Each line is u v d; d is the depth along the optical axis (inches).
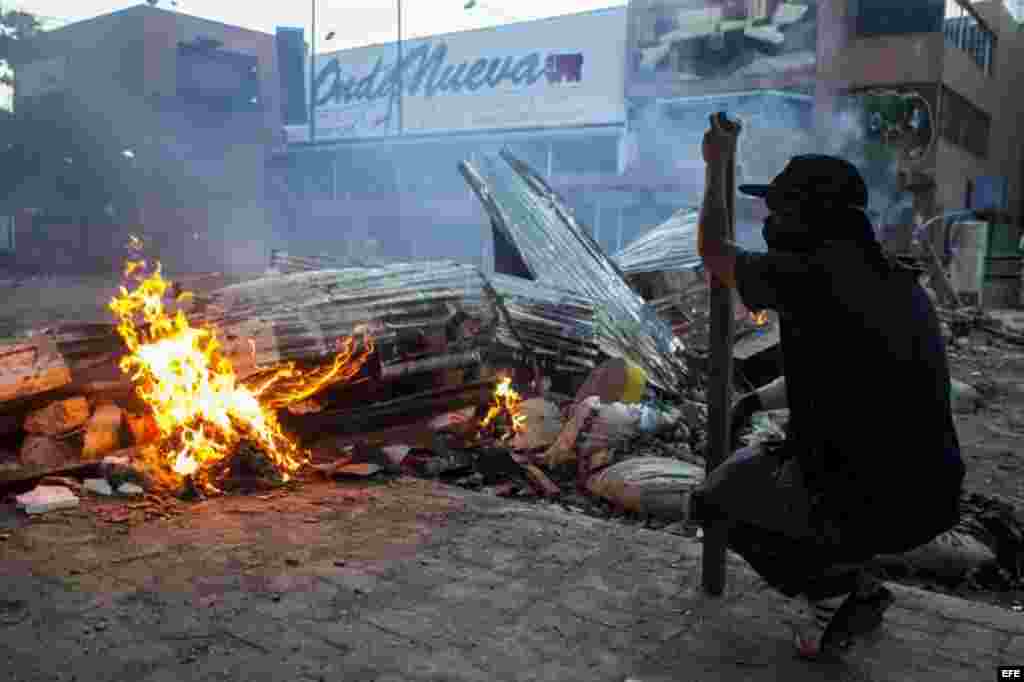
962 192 1087.6
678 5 991.6
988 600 146.2
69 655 106.1
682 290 412.8
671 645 111.6
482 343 236.5
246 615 118.3
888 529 92.4
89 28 1412.4
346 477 190.5
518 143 1135.6
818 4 921.5
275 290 217.9
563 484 199.0
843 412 91.0
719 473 105.0
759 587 130.0
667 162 1021.2
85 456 183.8
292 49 1354.6
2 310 668.7
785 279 92.0
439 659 106.8
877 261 92.3
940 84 932.6
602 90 1056.2
